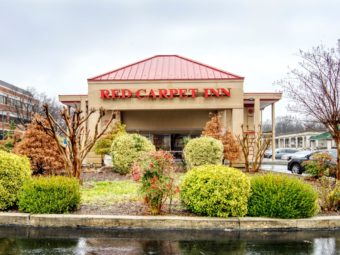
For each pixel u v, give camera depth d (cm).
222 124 2108
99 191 1083
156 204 772
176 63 2592
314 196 773
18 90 6184
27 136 1398
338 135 1347
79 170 1146
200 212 765
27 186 789
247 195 768
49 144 1389
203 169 803
